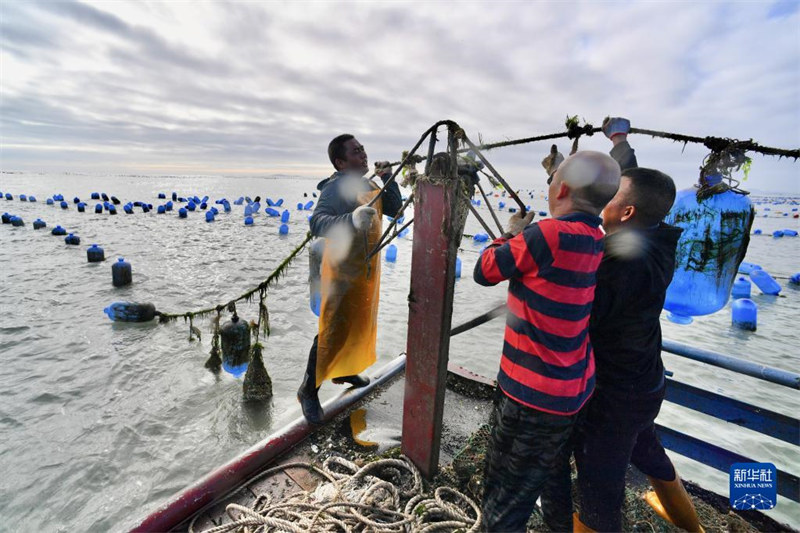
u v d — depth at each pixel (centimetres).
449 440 304
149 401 610
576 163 155
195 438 528
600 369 182
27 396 619
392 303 1148
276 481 259
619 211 176
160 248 1736
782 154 217
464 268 1628
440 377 244
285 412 588
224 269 1434
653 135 230
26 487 438
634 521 237
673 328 1074
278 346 816
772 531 238
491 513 182
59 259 1491
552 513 209
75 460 482
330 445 295
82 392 634
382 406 346
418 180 228
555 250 152
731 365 273
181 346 799
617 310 173
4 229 2050
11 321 907
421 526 220
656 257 169
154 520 222
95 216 2644
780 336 1026
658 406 184
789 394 721
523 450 169
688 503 221
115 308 905
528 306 162
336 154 281
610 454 184
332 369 304
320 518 221
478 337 934
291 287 1236
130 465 476
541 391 160
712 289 249
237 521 215
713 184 237
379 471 266
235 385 656
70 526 389
